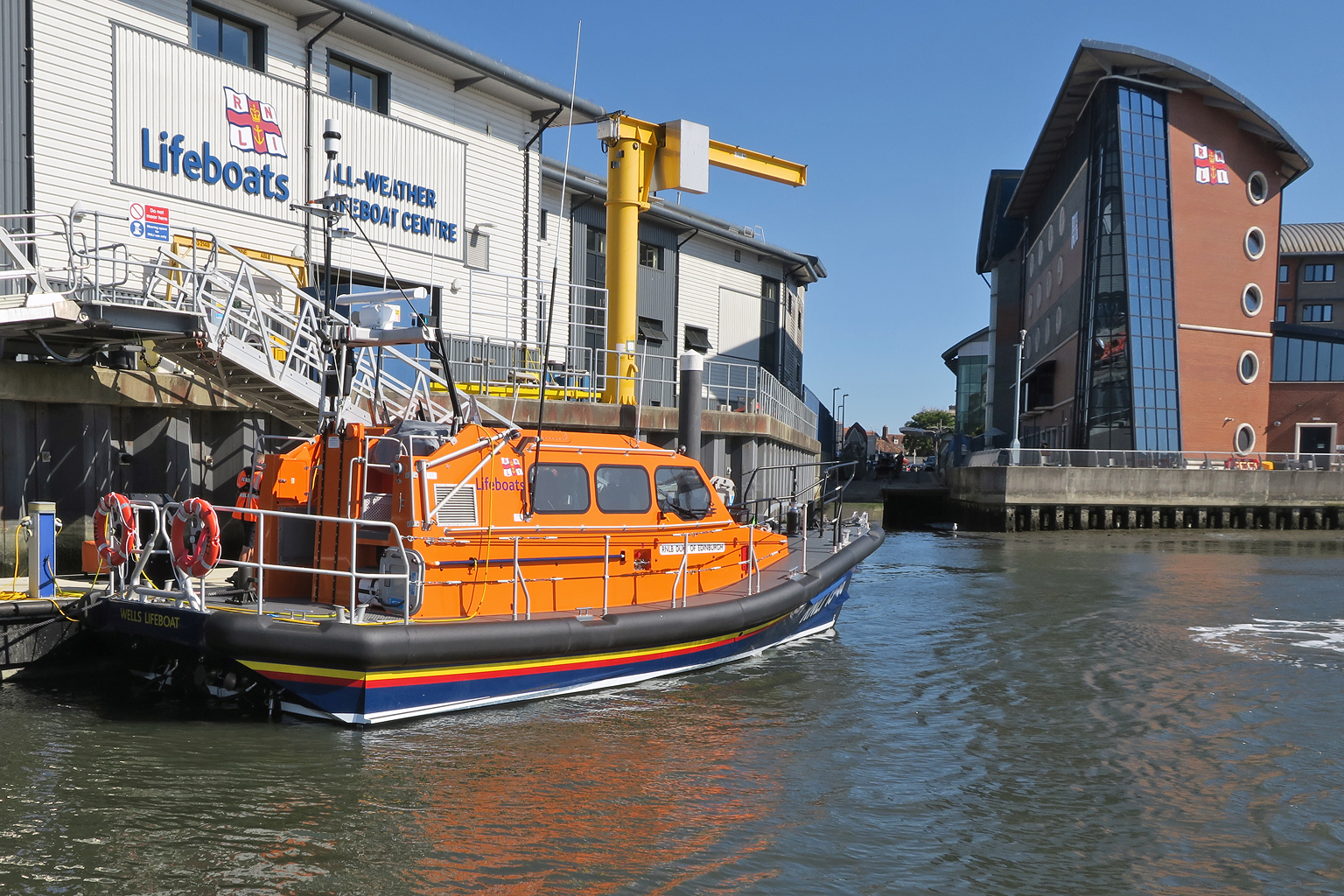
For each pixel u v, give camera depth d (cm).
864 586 1630
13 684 774
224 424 1146
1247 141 3997
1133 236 3803
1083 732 746
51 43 1193
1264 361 4019
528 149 1894
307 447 773
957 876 495
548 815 548
